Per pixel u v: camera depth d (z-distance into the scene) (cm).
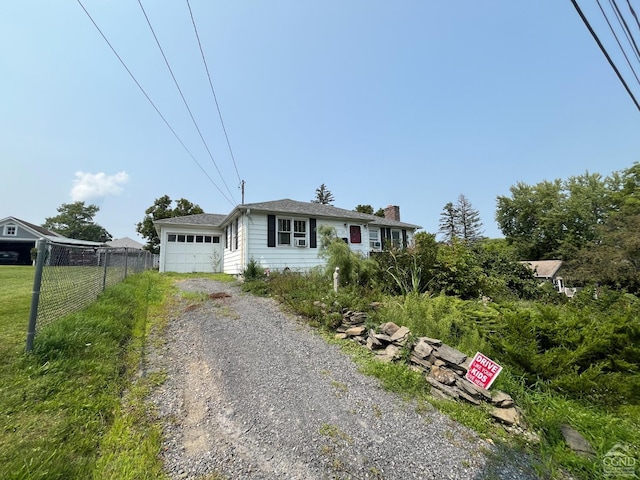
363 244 1396
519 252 3256
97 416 235
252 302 671
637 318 430
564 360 352
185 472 191
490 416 288
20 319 399
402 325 480
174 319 520
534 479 215
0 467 167
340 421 263
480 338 445
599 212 2919
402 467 212
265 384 318
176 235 1444
